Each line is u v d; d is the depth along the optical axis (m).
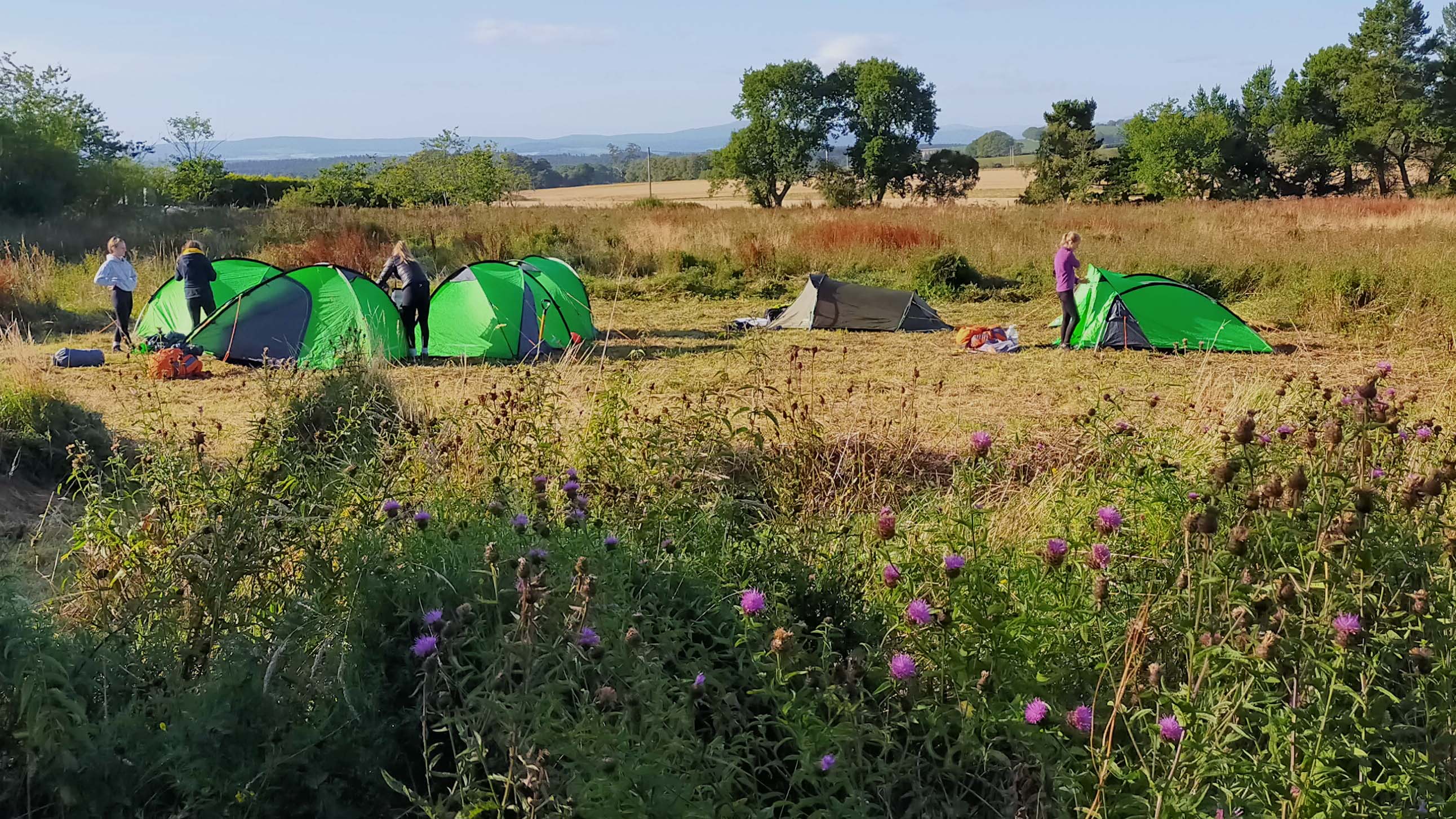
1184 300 13.13
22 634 2.93
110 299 15.80
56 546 5.41
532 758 2.42
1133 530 3.84
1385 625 2.86
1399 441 4.12
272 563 3.65
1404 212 36.81
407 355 12.25
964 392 10.27
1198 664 2.88
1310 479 3.54
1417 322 13.70
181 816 2.57
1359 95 65.12
